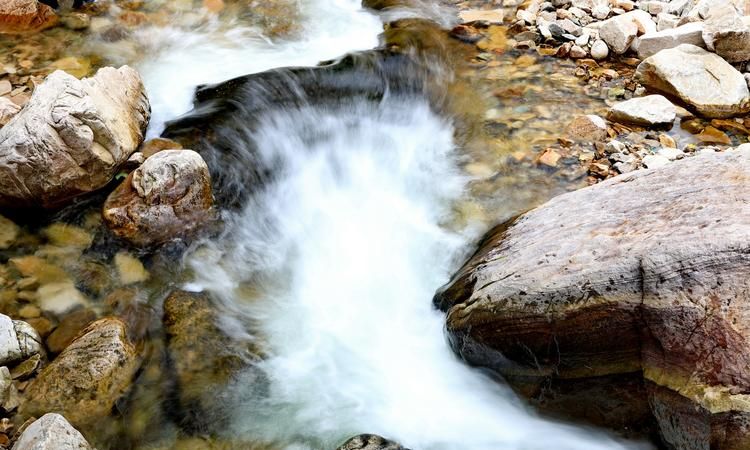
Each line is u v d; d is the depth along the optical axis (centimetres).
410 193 455
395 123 501
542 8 601
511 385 340
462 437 329
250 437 326
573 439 326
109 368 328
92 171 401
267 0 624
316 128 486
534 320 310
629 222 309
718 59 502
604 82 523
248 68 530
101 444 312
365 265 417
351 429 332
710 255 269
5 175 379
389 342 376
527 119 490
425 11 607
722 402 265
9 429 305
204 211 414
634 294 284
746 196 286
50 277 377
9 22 542
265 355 365
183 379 346
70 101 390
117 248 393
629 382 304
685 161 330
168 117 477
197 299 381
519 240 353
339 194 466
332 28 589
